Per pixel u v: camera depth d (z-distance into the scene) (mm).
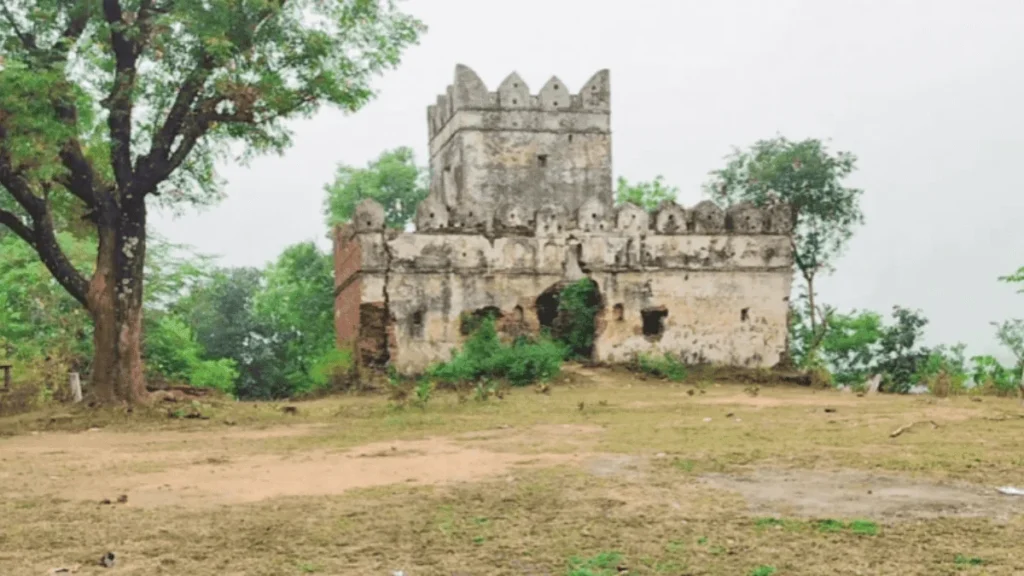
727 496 10352
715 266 36781
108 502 10867
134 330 23594
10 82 20156
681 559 7738
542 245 35969
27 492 11742
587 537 8570
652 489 10844
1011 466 12102
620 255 36281
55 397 27516
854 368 40500
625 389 30469
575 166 42719
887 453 13430
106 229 23484
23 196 22844
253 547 8508
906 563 7473
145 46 22875
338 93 23750
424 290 34875
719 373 35281
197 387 30953
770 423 18500
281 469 13406
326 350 45750
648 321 36719
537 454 14266
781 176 43031
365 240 34594
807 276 44125
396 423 20203
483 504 10219
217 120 23547
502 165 42062
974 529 8570
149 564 8000
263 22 23078
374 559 8008
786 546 8062
